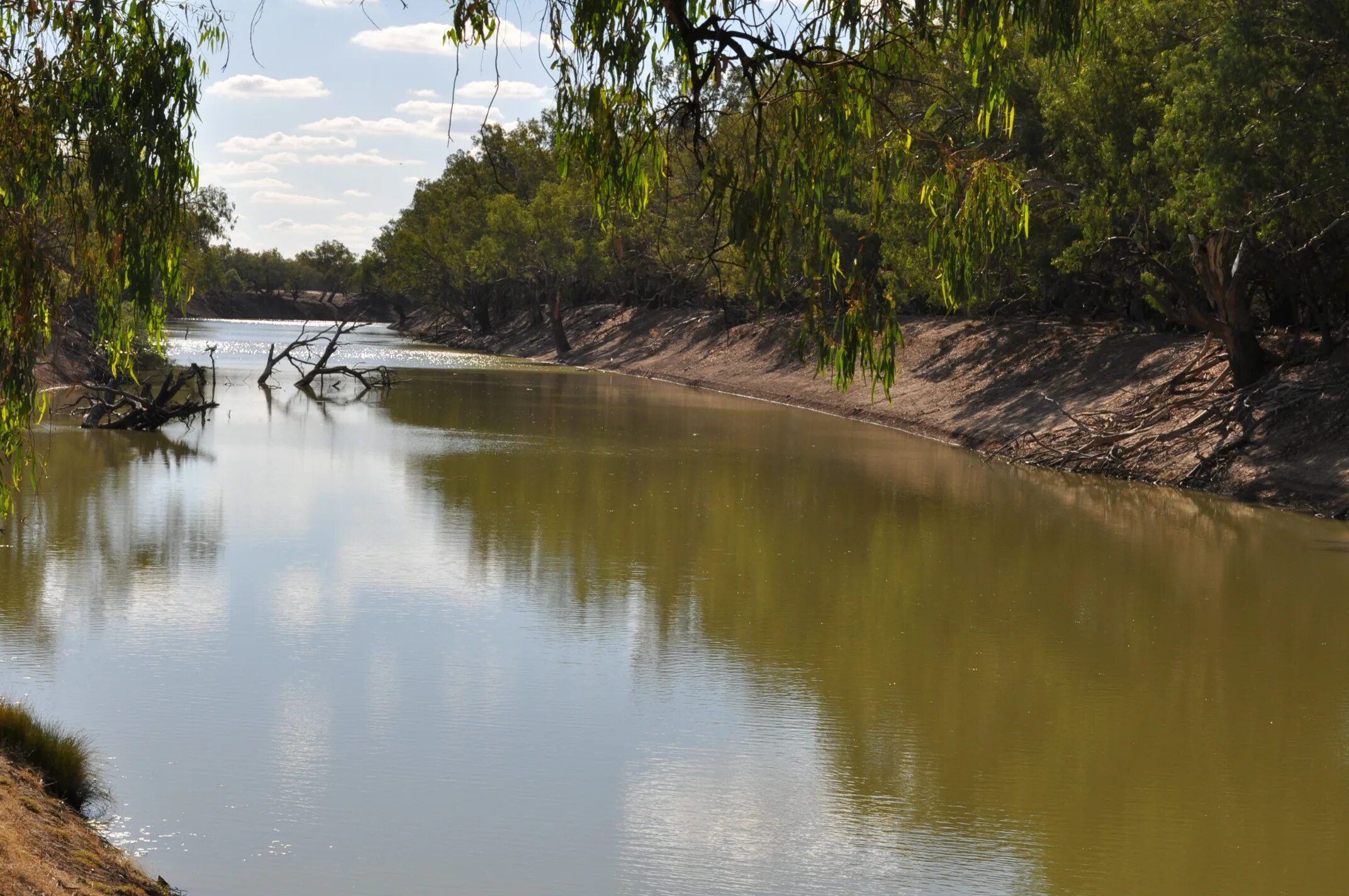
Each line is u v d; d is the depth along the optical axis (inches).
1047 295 1642.5
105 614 653.9
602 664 586.2
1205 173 1005.2
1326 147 944.3
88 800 414.0
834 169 409.4
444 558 814.5
